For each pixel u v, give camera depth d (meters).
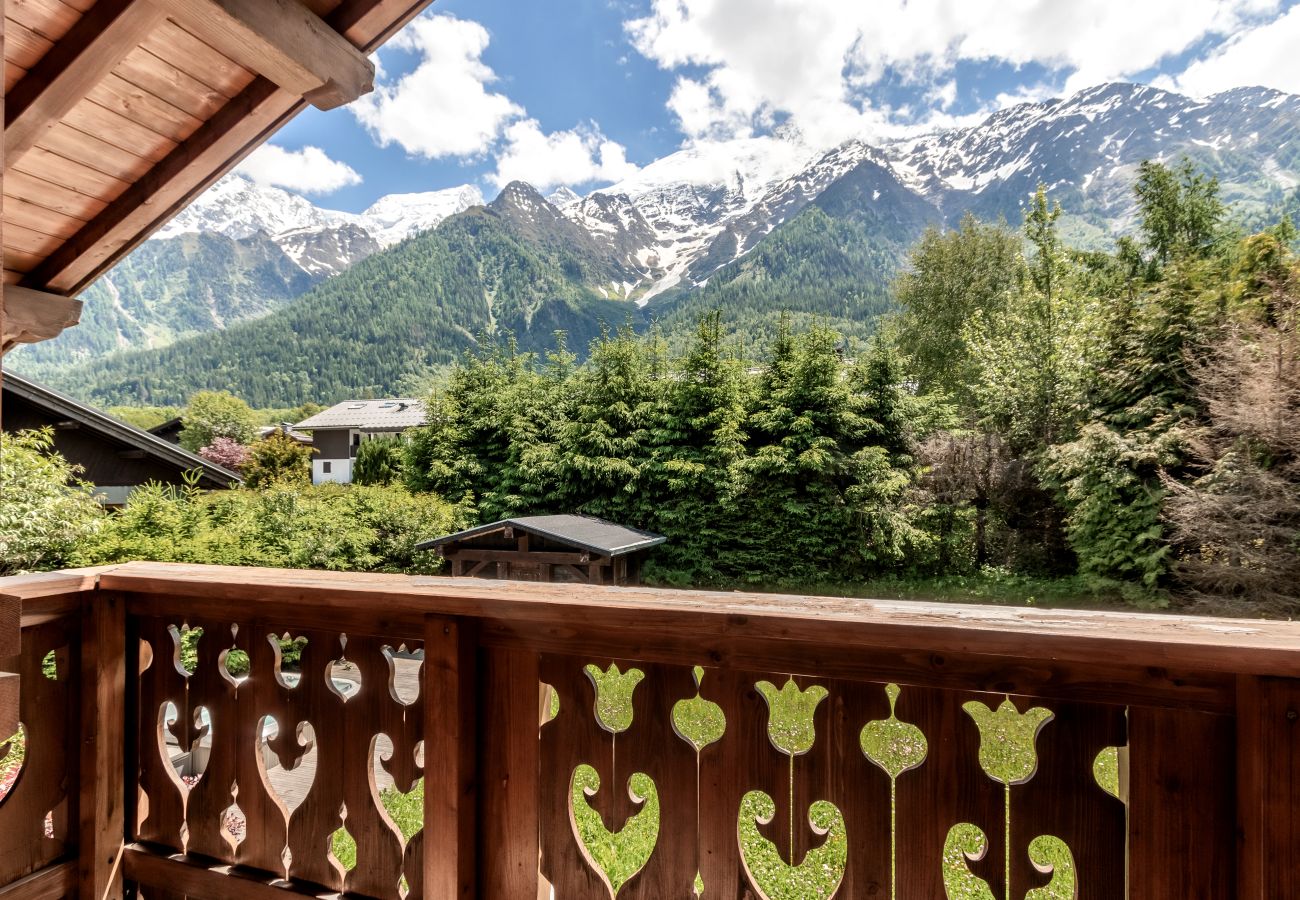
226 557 6.29
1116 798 0.95
